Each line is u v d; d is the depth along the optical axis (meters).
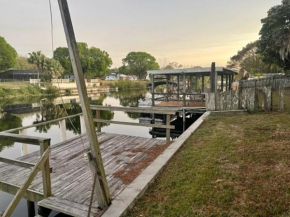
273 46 16.69
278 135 4.16
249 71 33.44
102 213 2.05
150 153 3.93
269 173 2.59
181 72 11.09
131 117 13.08
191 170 2.88
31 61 37.75
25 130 4.21
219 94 7.65
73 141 4.90
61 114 14.87
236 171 2.73
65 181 2.87
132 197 2.27
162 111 4.73
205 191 2.31
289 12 16.16
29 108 18.45
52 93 29.44
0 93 25.62
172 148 3.80
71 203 2.32
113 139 4.97
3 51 40.53
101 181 2.12
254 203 2.03
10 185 2.81
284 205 1.96
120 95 30.89
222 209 1.98
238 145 3.75
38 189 2.65
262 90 7.02
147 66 64.44
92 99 25.30
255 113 6.95
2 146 7.13
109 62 60.78
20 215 2.98
